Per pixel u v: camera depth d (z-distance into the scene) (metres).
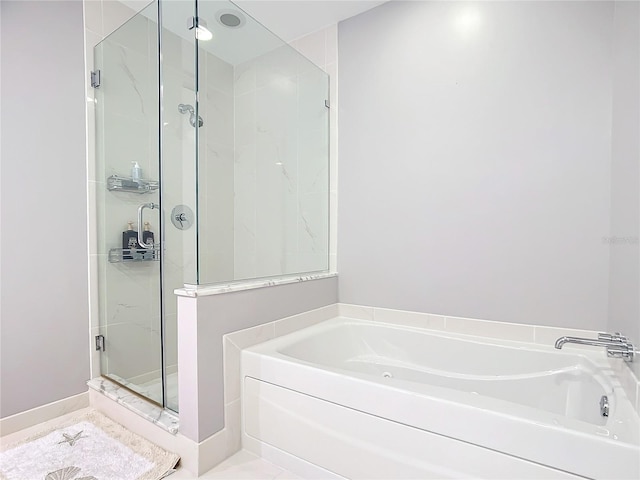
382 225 2.10
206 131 1.70
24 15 1.72
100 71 2.02
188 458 1.40
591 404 1.36
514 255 1.70
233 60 1.85
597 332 1.52
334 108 2.30
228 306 1.51
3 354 1.67
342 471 1.26
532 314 1.66
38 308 1.79
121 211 1.92
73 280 1.93
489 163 1.75
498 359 1.66
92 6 2.00
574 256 1.56
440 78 1.88
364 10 2.14
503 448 0.98
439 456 1.07
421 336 1.89
